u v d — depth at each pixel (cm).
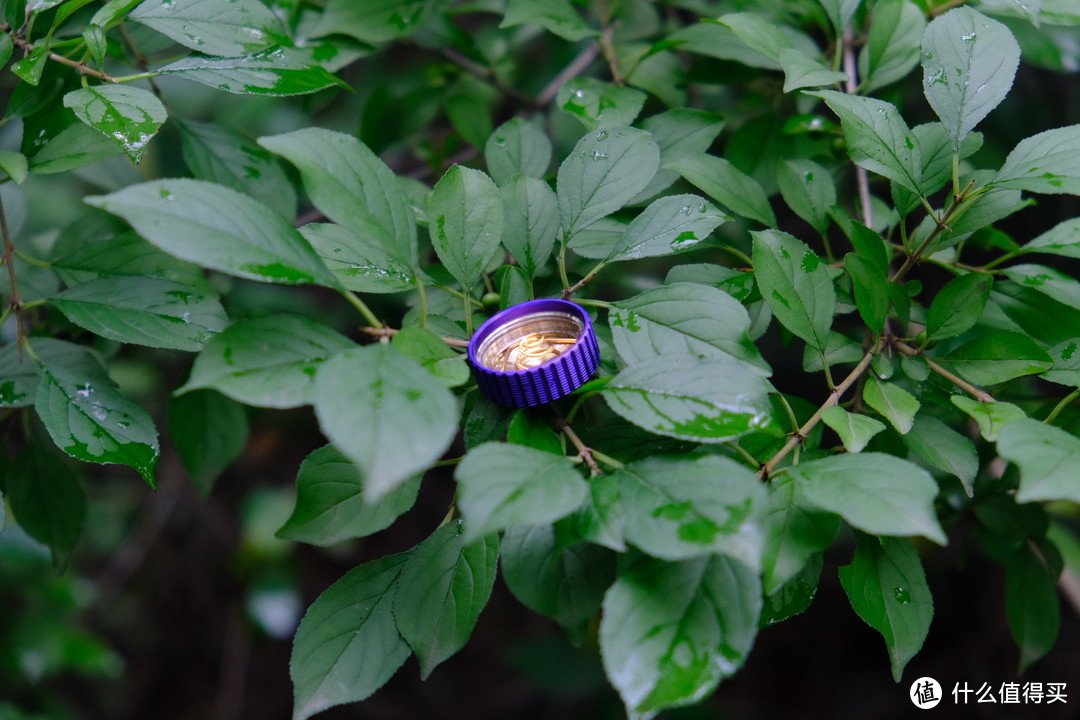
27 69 56
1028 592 62
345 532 53
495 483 48
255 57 58
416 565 53
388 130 80
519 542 52
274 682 154
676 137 60
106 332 57
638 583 49
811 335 54
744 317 52
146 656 151
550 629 157
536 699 153
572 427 54
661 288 53
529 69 97
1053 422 57
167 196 48
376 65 107
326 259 54
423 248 76
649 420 50
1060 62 69
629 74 67
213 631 152
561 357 51
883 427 52
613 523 48
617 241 57
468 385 53
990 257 93
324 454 53
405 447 46
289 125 108
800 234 94
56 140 58
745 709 144
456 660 157
